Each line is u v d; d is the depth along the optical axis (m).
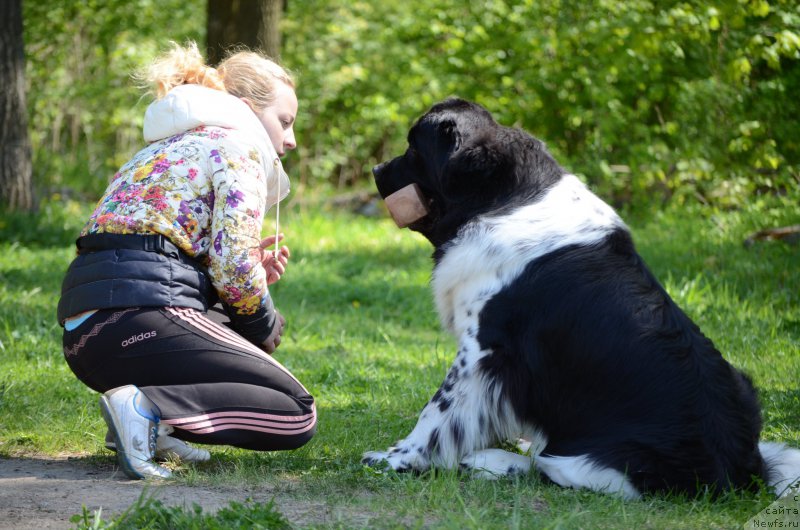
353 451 4.46
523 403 3.94
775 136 13.23
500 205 4.16
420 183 4.48
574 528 3.14
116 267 3.63
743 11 12.08
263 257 4.23
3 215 12.41
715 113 13.27
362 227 15.43
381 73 21.55
